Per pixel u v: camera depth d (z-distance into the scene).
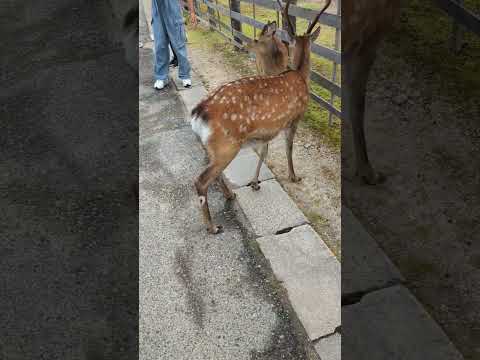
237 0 5.63
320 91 4.22
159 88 4.93
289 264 2.53
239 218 2.97
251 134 2.91
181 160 3.70
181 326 2.33
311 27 3.08
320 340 2.12
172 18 4.52
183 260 2.72
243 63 5.53
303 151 3.59
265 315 2.32
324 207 2.99
